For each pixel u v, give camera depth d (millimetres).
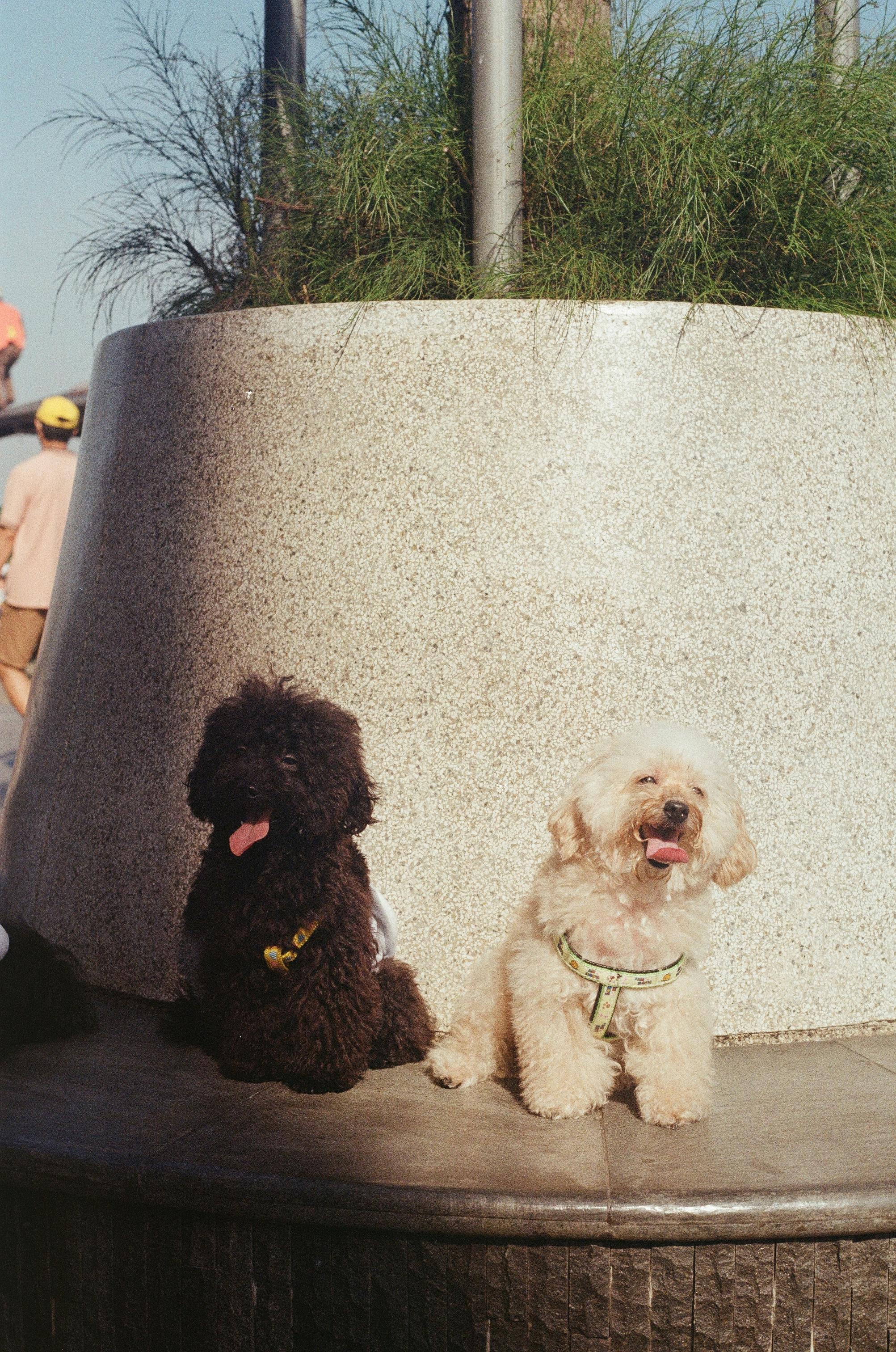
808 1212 2244
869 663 3428
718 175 3699
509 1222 2230
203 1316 2361
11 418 7113
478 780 3283
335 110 4445
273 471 3492
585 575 3309
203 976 3045
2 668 6848
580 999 2744
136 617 3672
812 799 3330
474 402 3365
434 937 3291
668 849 2547
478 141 3885
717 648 3318
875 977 3363
